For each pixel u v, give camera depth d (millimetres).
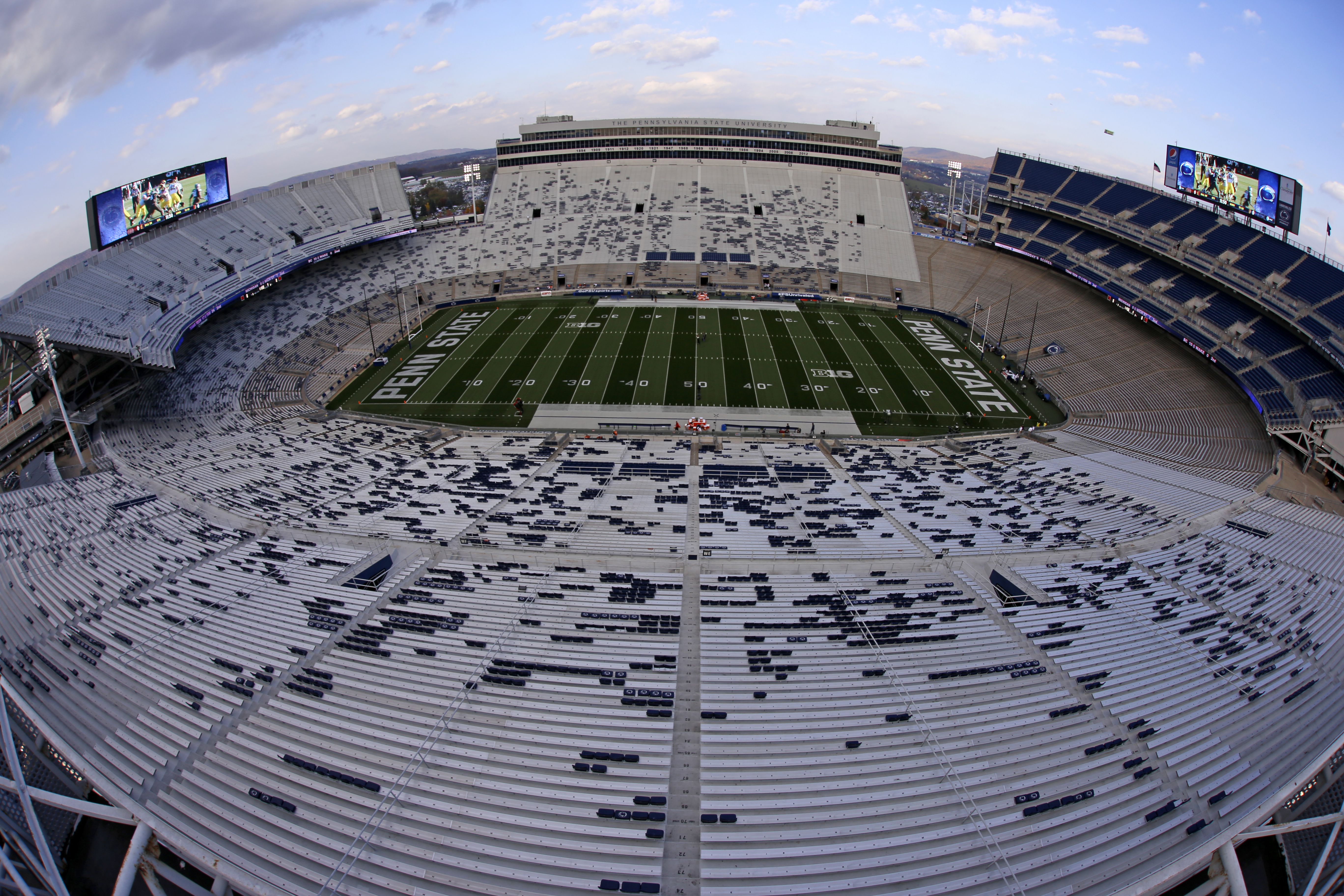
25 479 48031
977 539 39375
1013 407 67562
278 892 17516
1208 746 22141
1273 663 26406
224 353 75000
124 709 23547
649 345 80812
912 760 21547
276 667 25891
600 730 22812
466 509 43688
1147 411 64000
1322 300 63281
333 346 79625
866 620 29797
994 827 19172
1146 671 26031
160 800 20031
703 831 19016
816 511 43750
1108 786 20578
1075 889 17516
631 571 35500
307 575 33875
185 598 30953
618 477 50719
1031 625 29500
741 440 60312
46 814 20203
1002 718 23391
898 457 56625
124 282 68750
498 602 31375
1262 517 41531
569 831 19141
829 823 19328
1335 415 52688
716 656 26969
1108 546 38188
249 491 45750
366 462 53188
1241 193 71000
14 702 20922
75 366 57062
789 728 22844
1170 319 72562
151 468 49312
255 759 21422
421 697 24281
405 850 18594
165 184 70875
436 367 75625
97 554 35094
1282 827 18000
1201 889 18375
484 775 21016
